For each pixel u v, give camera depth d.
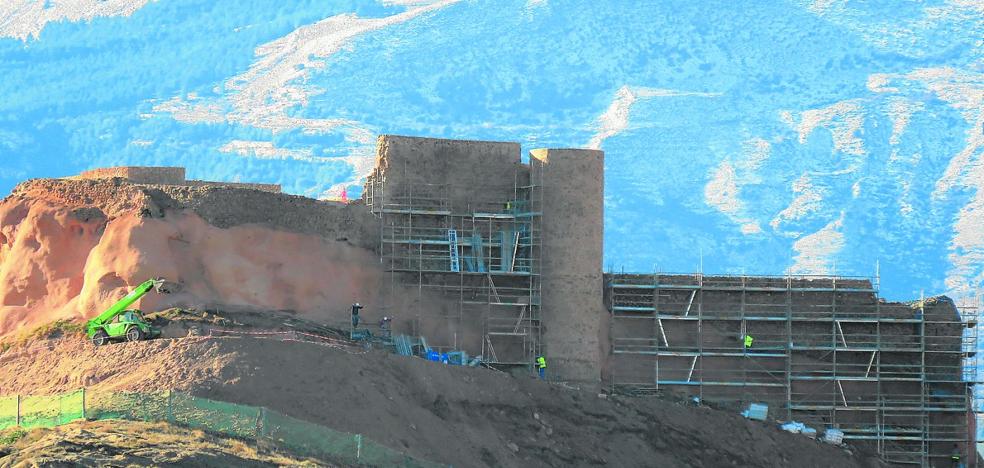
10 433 180.50
